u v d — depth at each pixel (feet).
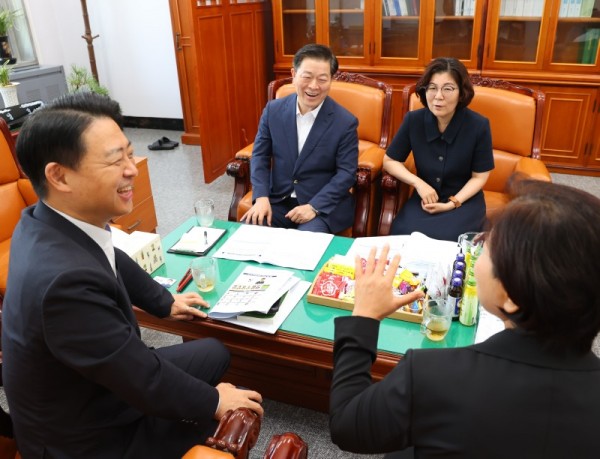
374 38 13.25
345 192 8.02
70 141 3.22
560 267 1.92
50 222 3.45
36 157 3.28
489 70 12.75
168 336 7.72
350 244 6.56
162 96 18.24
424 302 4.91
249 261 6.26
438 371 2.24
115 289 3.49
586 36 11.85
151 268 5.98
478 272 2.34
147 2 16.78
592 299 1.94
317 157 8.13
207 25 12.12
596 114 12.24
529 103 8.41
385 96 9.30
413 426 2.26
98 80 17.98
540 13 11.87
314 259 6.15
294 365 5.96
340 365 2.75
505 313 2.21
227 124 13.76
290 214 7.79
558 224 1.95
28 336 3.16
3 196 7.85
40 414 3.43
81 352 3.20
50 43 17.51
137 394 3.47
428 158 8.00
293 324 5.03
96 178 3.37
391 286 2.90
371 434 2.38
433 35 12.86
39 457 3.57
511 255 2.03
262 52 15.07
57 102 3.35
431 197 7.85
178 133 18.35
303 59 7.63
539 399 2.07
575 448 2.04
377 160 8.58
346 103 9.44
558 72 12.25
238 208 8.73
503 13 12.16
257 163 8.54
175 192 13.04
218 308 5.10
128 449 3.77
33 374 3.28
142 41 17.47
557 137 12.77
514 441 2.08
